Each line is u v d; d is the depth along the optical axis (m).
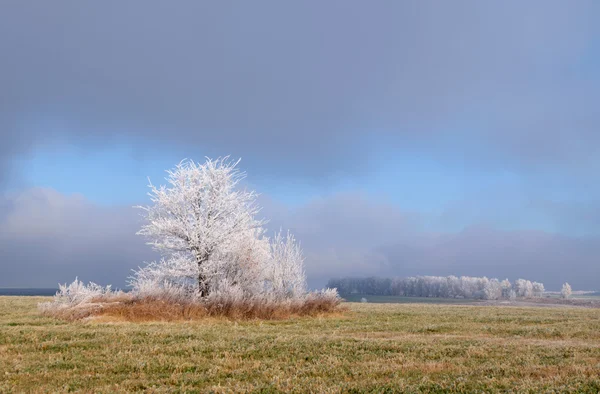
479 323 22.58
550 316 27.81
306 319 23.81
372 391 8.76
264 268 29.75
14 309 27.55
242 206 30.11
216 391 8.77
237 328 18.66
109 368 10.92
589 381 9.38
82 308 21.86
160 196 28.73
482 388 8.91
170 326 18.80
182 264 27.80
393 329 19.50
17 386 9.39
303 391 8.87
